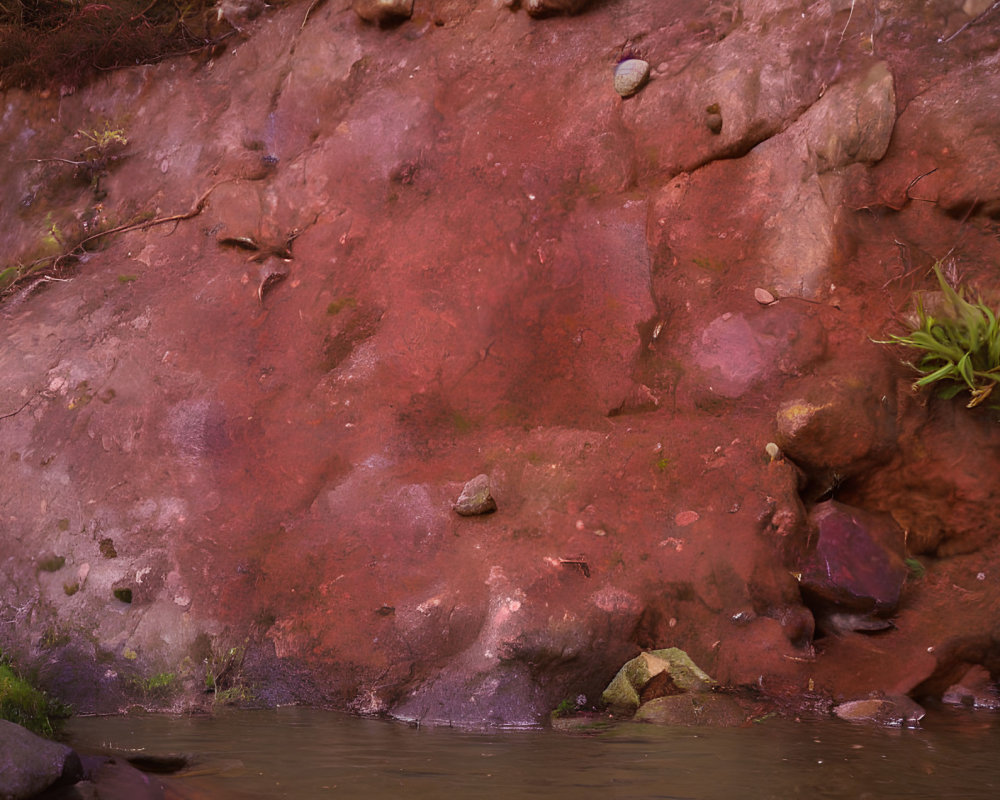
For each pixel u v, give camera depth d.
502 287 6.12
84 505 5.38
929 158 5.76
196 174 7.72
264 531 5.19
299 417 5.78
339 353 6.09
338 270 6.56
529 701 4.21
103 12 8.84
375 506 5.19
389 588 4.75
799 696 4.43
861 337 5.46
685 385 5.58
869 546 4.88
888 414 5.14
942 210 5.66
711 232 6.08
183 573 4.99
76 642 4.70
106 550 5.14
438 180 6.80
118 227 7.49
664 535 4.91
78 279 7.12
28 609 4.92
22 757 2.86
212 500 5.38
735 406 5.42
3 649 4.67
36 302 6.96
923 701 4.54
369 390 5.85
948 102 5.79
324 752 3.56
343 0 8.08
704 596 4.71
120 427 5.77
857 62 6.06
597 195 6.39
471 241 6.37
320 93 7.64
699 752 3.56
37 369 6.21
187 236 7.21
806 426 5.03
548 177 6.51
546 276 6.11
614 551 4.83
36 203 8.17
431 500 5.17
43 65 8.92
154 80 8.58
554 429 5.52
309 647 4.62
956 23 6.08
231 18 8.59
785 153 6.04
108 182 8.05
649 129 6.42
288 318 6.38
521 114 6.89
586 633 4.46
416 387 5.84
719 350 5.61
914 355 5.26
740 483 5.05
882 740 3.76
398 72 7.50
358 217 6.80
